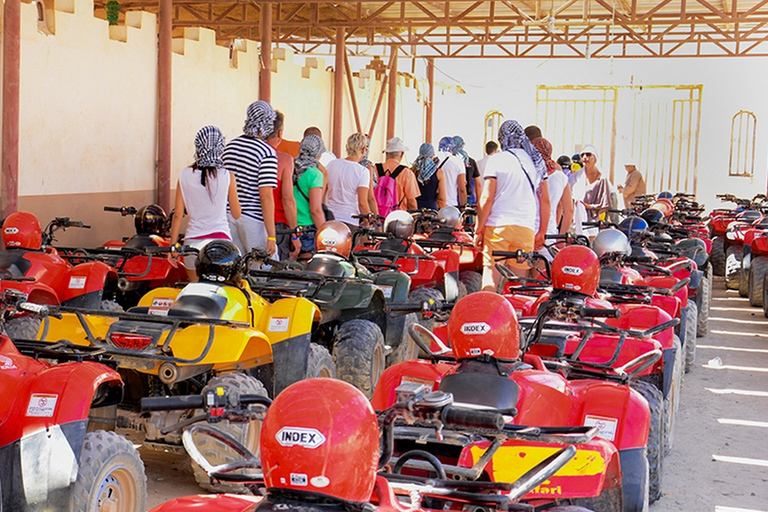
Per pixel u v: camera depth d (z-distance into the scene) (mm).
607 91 31172
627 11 22375
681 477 6074
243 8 21188
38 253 7262
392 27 24328
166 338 4629
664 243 11094
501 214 7402
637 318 5980
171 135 13797
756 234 14617
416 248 9344
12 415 3727
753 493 5785
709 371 9594
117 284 7945
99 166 11898
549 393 3842
